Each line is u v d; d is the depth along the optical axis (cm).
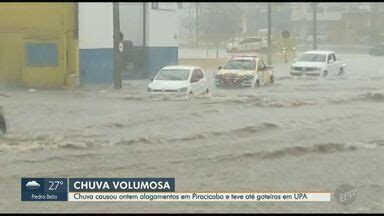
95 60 3275
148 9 3719
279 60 6016
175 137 1479
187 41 9588
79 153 1261
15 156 1218
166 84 2528
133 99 2392
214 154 1271
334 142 1436
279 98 2434
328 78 3719
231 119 1808
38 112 1972
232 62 3186
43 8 3100
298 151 1320
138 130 1593
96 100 2361
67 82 3111
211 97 2459
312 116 1900
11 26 3128
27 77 3128
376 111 2056
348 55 6956
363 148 1370
